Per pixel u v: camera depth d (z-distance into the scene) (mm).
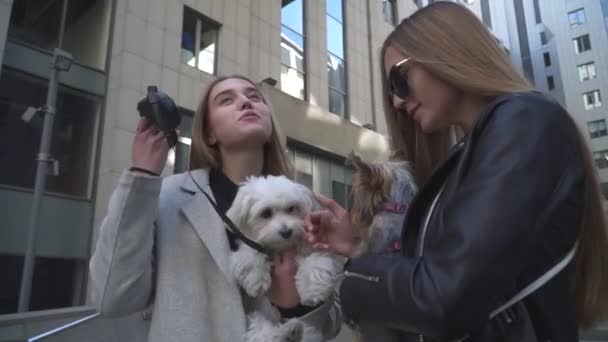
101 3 12047
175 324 1795
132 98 11281
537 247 1023
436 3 1583
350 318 1276
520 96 1227
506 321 1101
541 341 1094
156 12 12219
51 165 8594
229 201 2291
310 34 16672
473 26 1472
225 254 1957
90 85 11234
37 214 8039
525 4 54719
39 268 9836
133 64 11477
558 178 1083
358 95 18062
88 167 10930
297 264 2051
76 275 10336
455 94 1487
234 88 2445
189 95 12352
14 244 9531
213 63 13422
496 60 1419
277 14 15562
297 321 1868
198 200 2098
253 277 1938
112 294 1744
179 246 1967
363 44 19109
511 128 1125
